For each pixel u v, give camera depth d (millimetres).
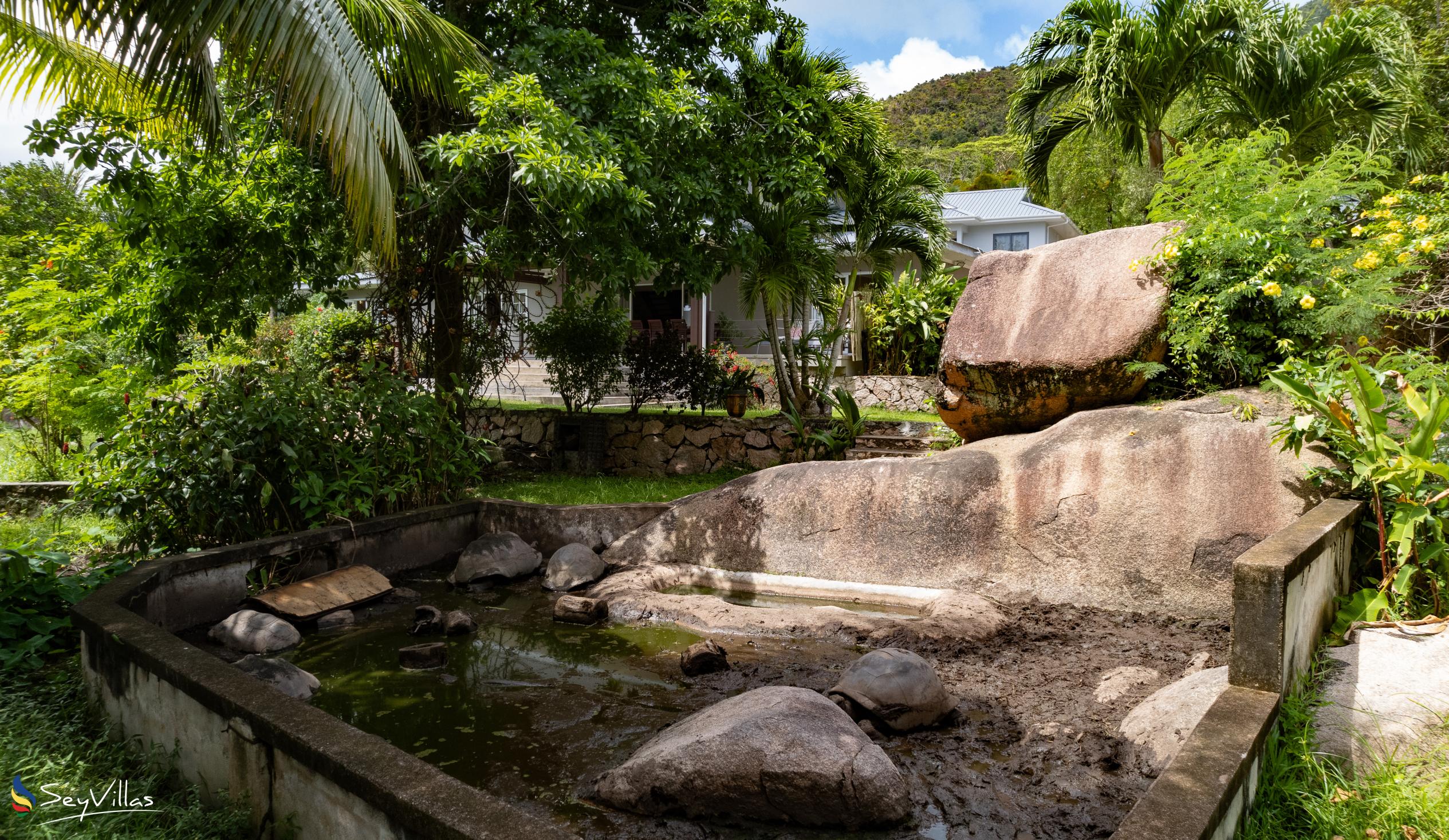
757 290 11328
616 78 7777
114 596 4621
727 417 12234
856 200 11820
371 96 5656
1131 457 6094
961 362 7309
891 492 6891
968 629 5566
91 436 10258
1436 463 3988
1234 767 2529
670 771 3383
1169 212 6914
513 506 8047
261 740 2994
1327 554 4090
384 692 4727
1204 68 10852
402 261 9602
